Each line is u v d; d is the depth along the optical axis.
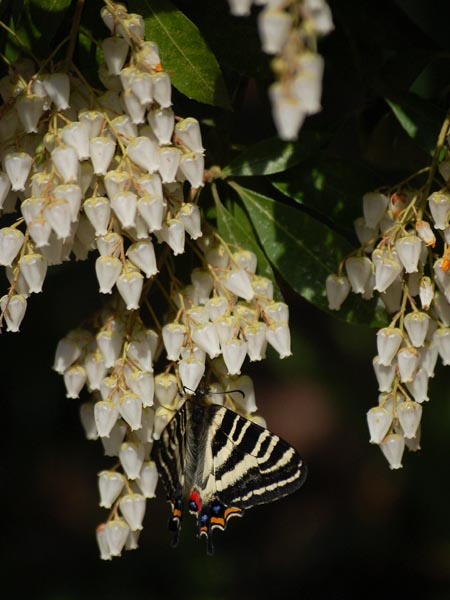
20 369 1.59
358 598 1.75
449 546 1.72
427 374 1.25
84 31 1.25
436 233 1.26
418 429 1.25
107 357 1.24
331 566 1.78
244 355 1.24
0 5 1.25
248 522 1.86
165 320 1.25
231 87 1.28
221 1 1.26
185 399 1.25
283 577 1.77
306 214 1.26
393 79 1.29
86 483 1.77
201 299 1.25
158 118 1.22
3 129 1.23
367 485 1.88
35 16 1.24
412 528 1.76
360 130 1.31
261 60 1.26
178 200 1.24
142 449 1.25
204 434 1.25
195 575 1.71
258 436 1.25
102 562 1.72
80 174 1.23
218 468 1.25
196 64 1.24
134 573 1.70
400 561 1.75
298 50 1.16
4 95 1.24
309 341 1.87
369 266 1.25
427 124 1.26
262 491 1.25
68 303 1.52
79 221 1.23
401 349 1.24
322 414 2.01
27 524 1.72
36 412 1.68
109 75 1.23
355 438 1.94
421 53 1.29
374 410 1.24
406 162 1.30
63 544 1.73
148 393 1.24
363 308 1.26
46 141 1.22
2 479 1.71
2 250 1.23
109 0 1.23
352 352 1.86
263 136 1.36
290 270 1.26
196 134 1.23
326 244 1.26
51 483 1.75
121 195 1.22
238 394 1.25
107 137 1.23
